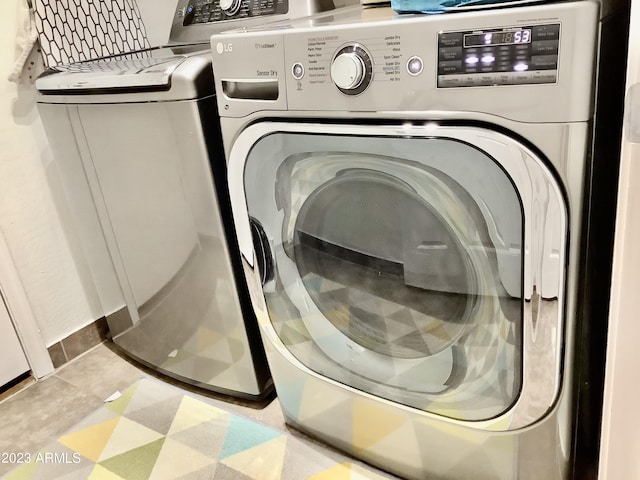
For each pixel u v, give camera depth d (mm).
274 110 895
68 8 1407
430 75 736
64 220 1594
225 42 905
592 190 804
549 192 716
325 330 1085
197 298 1290
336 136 848
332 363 1092
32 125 1470
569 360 833
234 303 1229
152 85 1052
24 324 1551
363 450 1164
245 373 1338
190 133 1061
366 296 1020
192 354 1413
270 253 1062
